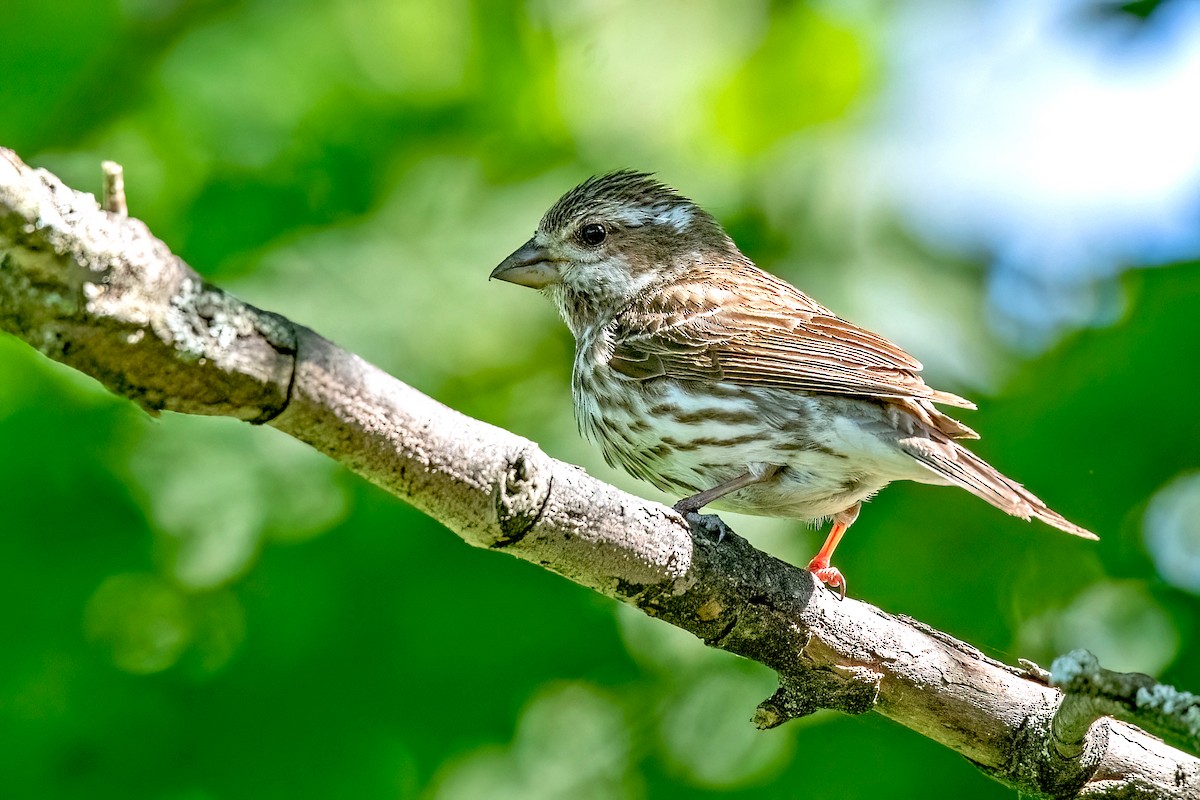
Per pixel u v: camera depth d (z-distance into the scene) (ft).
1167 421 38.34
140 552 38.37
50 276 18.08
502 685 38.73
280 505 38.70
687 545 25.05
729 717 40.65
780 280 39.24
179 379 19.30
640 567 24.58
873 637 26.78
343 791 37.86
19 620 37.99
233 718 38.17
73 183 42.65
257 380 19.67
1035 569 39.86
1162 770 27.32
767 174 44.96
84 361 18.84
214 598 39.37
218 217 42.27
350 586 38.73
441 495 21.89
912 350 40.70
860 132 45.65
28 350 38.78
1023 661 27.84
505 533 22.79
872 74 46.55
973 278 42.52
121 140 43.70
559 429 40.16
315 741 38.11
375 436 20.84
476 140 44.96
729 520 38.99
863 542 39.29
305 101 44.65
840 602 26.71
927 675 26.99
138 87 43.75
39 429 38.45
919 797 38.29
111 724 37.78
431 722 38.45
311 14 45.44
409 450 21.20
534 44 46.39
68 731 37.70
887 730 38.99
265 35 45.03
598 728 42.04
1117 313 39.99
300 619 38.65
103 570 38.19
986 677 27.30
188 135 43.91
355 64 45.60
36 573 38.06
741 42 47.21
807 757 39.29
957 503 39.75
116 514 38.50
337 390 20.29
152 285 18.76
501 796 41.93
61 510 38.32
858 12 46.98
